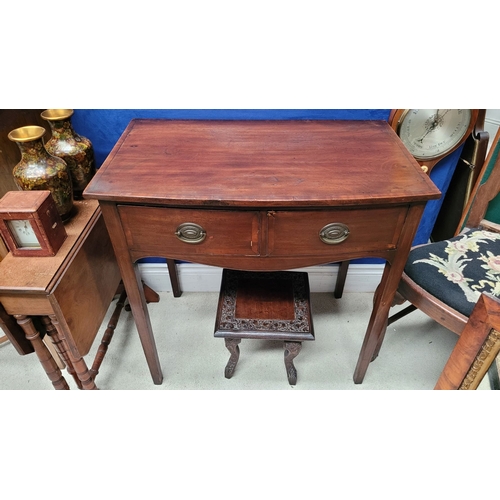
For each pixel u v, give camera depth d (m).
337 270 1.52
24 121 1.12
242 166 0.87
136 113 1.15
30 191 0.91
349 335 1.42
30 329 0.94
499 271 0.98
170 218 0.82
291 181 0.81
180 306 1.54
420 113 1.10
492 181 1.07
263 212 0.80
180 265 1.52
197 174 0.84
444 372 0.86
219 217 0.81
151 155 0.91
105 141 1.22
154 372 1.22
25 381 1.27
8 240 0.91
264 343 1.40
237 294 1.20
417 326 1.45
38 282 0.86
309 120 1.09
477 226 1.15
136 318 1.06
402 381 1.27
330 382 1.26
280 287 1.22
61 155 1.05
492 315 0.68
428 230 1.44
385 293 0.99
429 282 0.97
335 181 0.81
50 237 0.92
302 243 0.85
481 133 1.13
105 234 1.15
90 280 1.05
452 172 1.28
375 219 0.82
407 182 0.81
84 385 1.09
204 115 1.14
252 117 1.15
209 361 1.33
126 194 0.78
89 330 1.04
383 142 0.97
